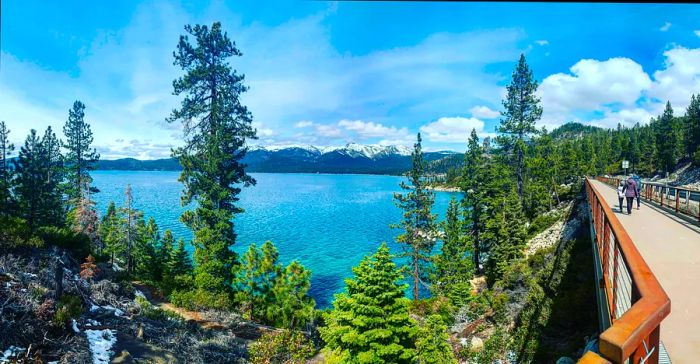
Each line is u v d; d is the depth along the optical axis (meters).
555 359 13.21
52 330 11.44
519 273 22.36
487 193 40.25
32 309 11.46
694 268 6.84
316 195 171.38
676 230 11.06
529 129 39.88
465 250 36.97
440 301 25.92
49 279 14.95
